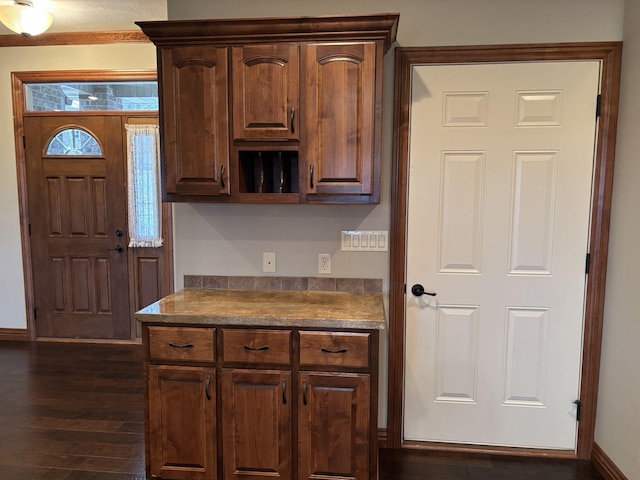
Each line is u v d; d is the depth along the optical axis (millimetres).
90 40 3734
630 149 2020
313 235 2369
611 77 2113
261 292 2365
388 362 2363
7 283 4039
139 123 3826
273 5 2266
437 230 2289
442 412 2383
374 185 1998
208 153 2057
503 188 2238
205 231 2422
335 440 1900
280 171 2164
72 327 4062
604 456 2186
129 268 3977
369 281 2354
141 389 3078
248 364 1911
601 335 2227
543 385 2318
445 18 2178
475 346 2334
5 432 2518
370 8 2221
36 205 3953
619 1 2088
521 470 2203
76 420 2652
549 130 2186
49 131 3875
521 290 2283
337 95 1969
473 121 2219
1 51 3816
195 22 1940
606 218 2168
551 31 2135
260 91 2000
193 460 1980
